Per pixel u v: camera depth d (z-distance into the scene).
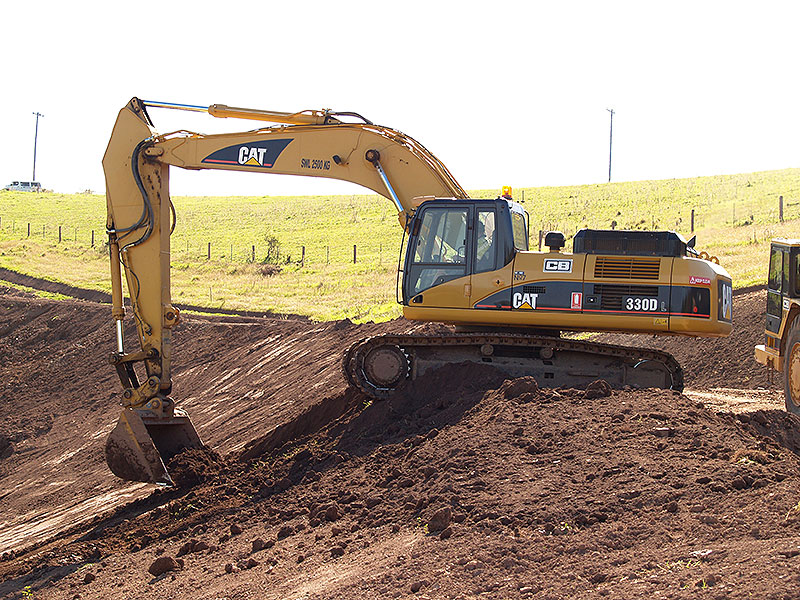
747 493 7.65
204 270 47.59
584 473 8.82
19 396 31.41
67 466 22.91
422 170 14.06
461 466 9.65
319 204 71.00
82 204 77.62
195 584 8.81
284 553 8.93
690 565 6.29
